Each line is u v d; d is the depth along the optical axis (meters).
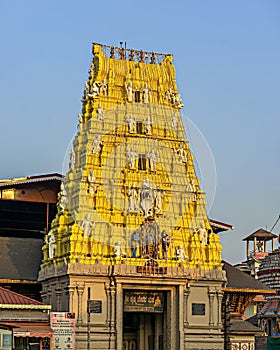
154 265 106.19
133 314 114.50
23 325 95.88
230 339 118.12
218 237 112.50
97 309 103.56
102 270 104.12
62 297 105.75
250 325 120.12
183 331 106.75
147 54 119.88
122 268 104.19
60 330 97.62
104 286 104.56
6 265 121.75
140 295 107.62
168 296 108.06
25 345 97.00
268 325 130.62
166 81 118.62
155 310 108.12
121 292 104.62
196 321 108.31
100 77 114.94
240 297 125.12
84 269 103.31
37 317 97.50
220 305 110.19
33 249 126.81
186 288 108.19
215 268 110.50
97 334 102.94
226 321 107.31
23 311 98.06
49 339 97.25
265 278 139.00
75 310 102.56
